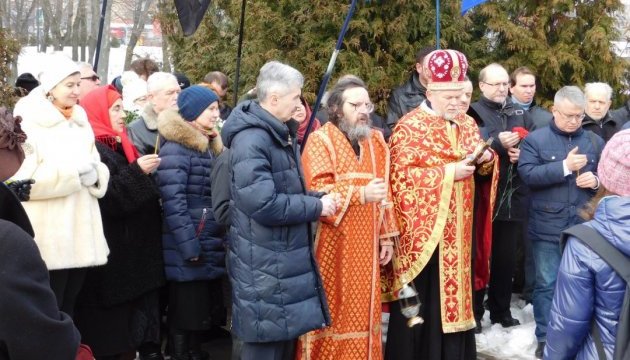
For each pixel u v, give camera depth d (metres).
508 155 5.27
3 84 7.90
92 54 16.61
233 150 3.52
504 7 7.05
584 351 2.53
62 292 3.73
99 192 3.83
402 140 4.26
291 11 6.61
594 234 2.47
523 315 5.81
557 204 4.77
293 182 3.62
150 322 4.44
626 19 7.23
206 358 4.86
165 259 4.43
